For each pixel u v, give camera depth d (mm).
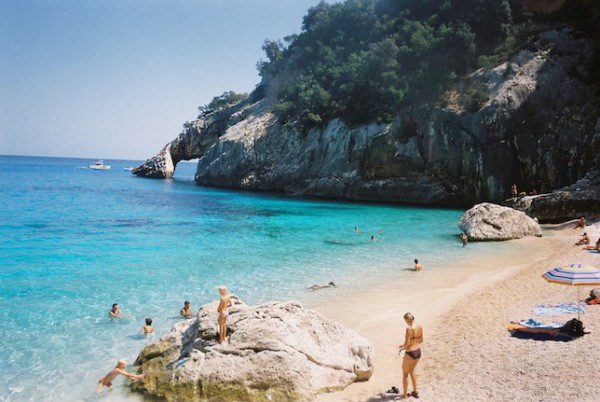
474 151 62781
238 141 94250
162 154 127312
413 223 45969
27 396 11781
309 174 81625
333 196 76812
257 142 91312
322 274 24984
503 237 35750
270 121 95250
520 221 37000
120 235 36344
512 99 61344
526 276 23047
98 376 12938
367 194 72188
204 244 33312
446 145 65125
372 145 71375
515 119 61125
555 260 26312
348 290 21891
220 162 96750
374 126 72062
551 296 18812
